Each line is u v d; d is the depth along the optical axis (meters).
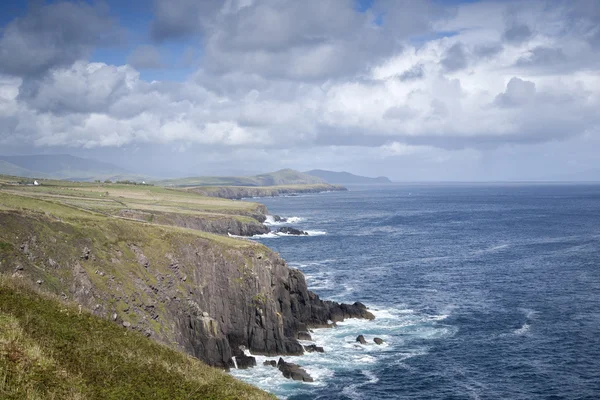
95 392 27.17
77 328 34.41
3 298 33.75
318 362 68.31
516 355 68.38
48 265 61.25
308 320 83.69
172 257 77.44
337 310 86.06
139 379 30.89
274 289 82.31
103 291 63.94
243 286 78.62
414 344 73.88
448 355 69.19
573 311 87.81
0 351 26.02
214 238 88.25
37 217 66.75
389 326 82.25
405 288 106.75
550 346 71.38
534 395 56.66
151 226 83.69
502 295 99.94
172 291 73.12
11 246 58.16
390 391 58.56
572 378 60.66
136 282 69.31
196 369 36.69
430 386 59.59
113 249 71.88
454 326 81.44
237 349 72.75
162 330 66.31
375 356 69.75
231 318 77.56
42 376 25.75
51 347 29.70
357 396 57.38
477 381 60.69
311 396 57.66
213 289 79.12
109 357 32.09
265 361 69.25
